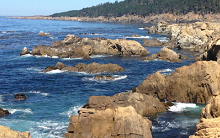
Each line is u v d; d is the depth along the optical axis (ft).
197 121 133.39
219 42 203.72
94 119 114.52
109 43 348.59
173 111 146.00
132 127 109.60
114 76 221.66
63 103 158.51
